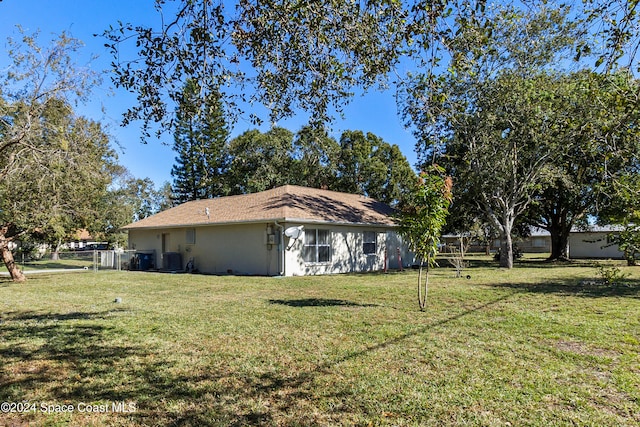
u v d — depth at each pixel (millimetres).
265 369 4602
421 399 3754
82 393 4023
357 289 11422
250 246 17391
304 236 17031
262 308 8297
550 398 3746
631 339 5602
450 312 7641
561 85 12875
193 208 22703
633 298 9195
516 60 14164
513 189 19094
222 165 31984
